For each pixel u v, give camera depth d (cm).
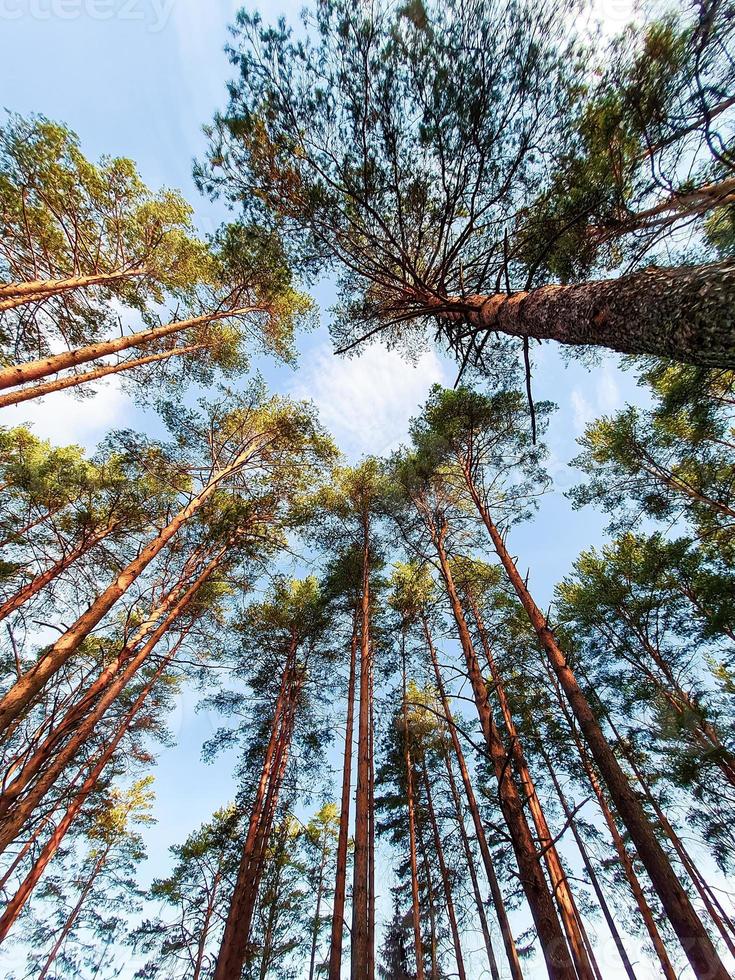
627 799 499
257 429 1112
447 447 874
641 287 195
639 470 955
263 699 1163
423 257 452
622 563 993
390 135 377
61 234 783
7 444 1112
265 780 935
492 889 864
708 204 271
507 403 809
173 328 839
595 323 221
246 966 984
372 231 434
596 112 311
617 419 952
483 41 318
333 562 1182
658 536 931
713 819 823
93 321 884
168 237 899
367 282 540
